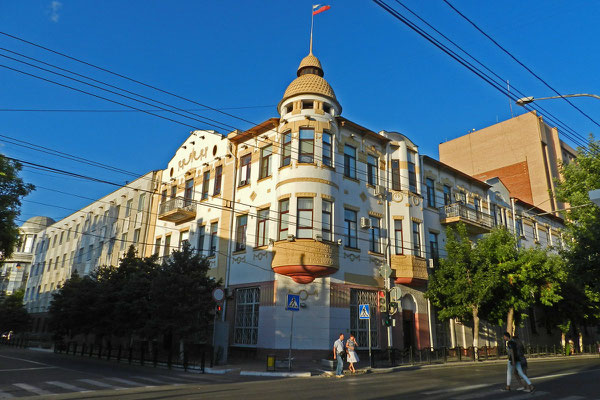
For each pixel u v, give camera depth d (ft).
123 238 123.65
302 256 71.10
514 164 168.04
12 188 73.26
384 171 90.22
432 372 58.65
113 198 136.77
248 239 82.43
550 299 84.99
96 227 142.51
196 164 103.55
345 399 34.14
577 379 48.26
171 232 104.78
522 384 42.63
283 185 76.95
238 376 54.80
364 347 75.61
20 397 36.55
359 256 79.66
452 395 36.29
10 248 75.51
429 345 85.66
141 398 36.01
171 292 67.00
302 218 74.64
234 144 93.04
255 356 73.46
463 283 78.79
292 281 73.36
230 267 84.53
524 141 167.32
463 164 184.14
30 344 137.28
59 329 100.32
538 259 81.82
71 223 163.84
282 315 71.82
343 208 79.56
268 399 34.47
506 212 125.39
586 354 111.65
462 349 83.71
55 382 46.70
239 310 80.38
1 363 69.36
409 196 89.97
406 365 66.69
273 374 55.16
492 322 86.69
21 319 157.99
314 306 71.77
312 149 78.33
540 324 114.42
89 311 88.79
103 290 85.25
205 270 73.10
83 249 147.43
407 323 84.84
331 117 81.30
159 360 71.72
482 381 46.96
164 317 67.97
